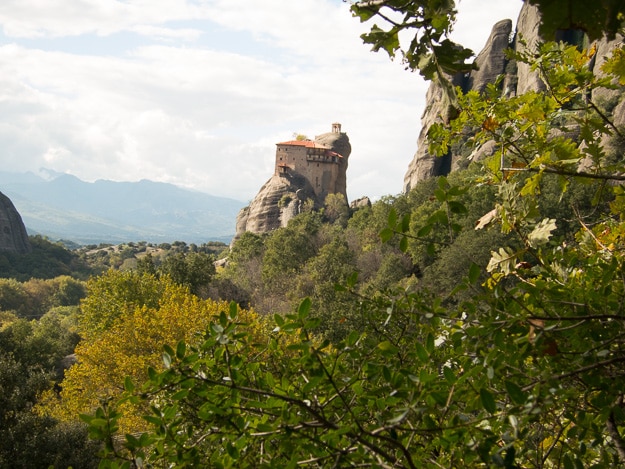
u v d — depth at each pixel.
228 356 2.69
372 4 2.08
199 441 2.79
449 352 2.97
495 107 3.68
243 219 130.88
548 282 3.12
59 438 19.56
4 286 117.50
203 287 59.88
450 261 40.50
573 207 3.79
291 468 2.46
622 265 3.07
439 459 2.92
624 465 2.69
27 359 39.97
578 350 2.60
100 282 42.81
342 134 142.25
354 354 2.91
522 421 2.27
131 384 2.65
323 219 121.00
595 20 1.32
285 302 56.94
